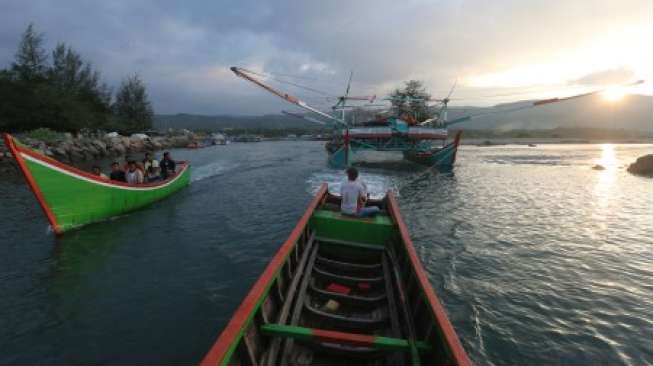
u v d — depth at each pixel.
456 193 18.45
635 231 11.65
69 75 59.06
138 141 51.00
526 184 21.67
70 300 6.81
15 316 6.26
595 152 55.28
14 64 48.59
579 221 12.92
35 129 41.12
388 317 4.71
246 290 7.18
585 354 5.40
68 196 10.38
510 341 5.68
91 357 5.24
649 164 27.28
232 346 2.99
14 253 9.09
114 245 9.69
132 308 6.53
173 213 13.14
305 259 6.00
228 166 30.52
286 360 3.90
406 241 5.85
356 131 30.36
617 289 7.46
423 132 30.73
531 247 9.99
